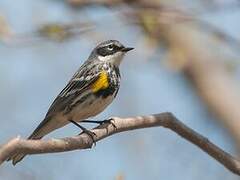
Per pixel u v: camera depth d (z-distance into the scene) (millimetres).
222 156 10820
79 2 15984
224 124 17406
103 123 10578
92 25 15219
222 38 16438
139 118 10656
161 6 16062
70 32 15055
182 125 10805
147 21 15617
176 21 15828
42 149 9125
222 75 17984
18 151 8812
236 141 17016
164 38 17719
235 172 10875
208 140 10852
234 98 17719
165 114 10766
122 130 10625
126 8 15820
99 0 16125
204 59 18078
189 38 18141
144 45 15977
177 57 16609
